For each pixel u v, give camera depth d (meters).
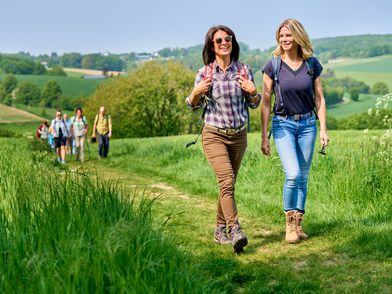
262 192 10.50
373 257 5.94
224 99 6.41
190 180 12.79
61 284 3.74
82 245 4.16
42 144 18.44
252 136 25.34
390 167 8.74
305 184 6.98
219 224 6.87
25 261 4.09
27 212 5.05
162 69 67.06
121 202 5.43
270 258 6.14
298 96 6.75
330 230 7.18
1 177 7.16
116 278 3.87
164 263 4.30
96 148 28.89
